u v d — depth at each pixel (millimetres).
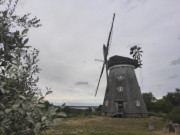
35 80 2967
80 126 25766
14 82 2662
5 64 2621
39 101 2670
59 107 2703
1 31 2541
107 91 43281
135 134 20891
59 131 20766
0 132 2260
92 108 54719
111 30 41000
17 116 2443
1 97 2420
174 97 74875
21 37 2654
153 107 55312
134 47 54156
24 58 2992
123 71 44781
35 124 2309
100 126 26672
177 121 28000
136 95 43500
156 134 21328
